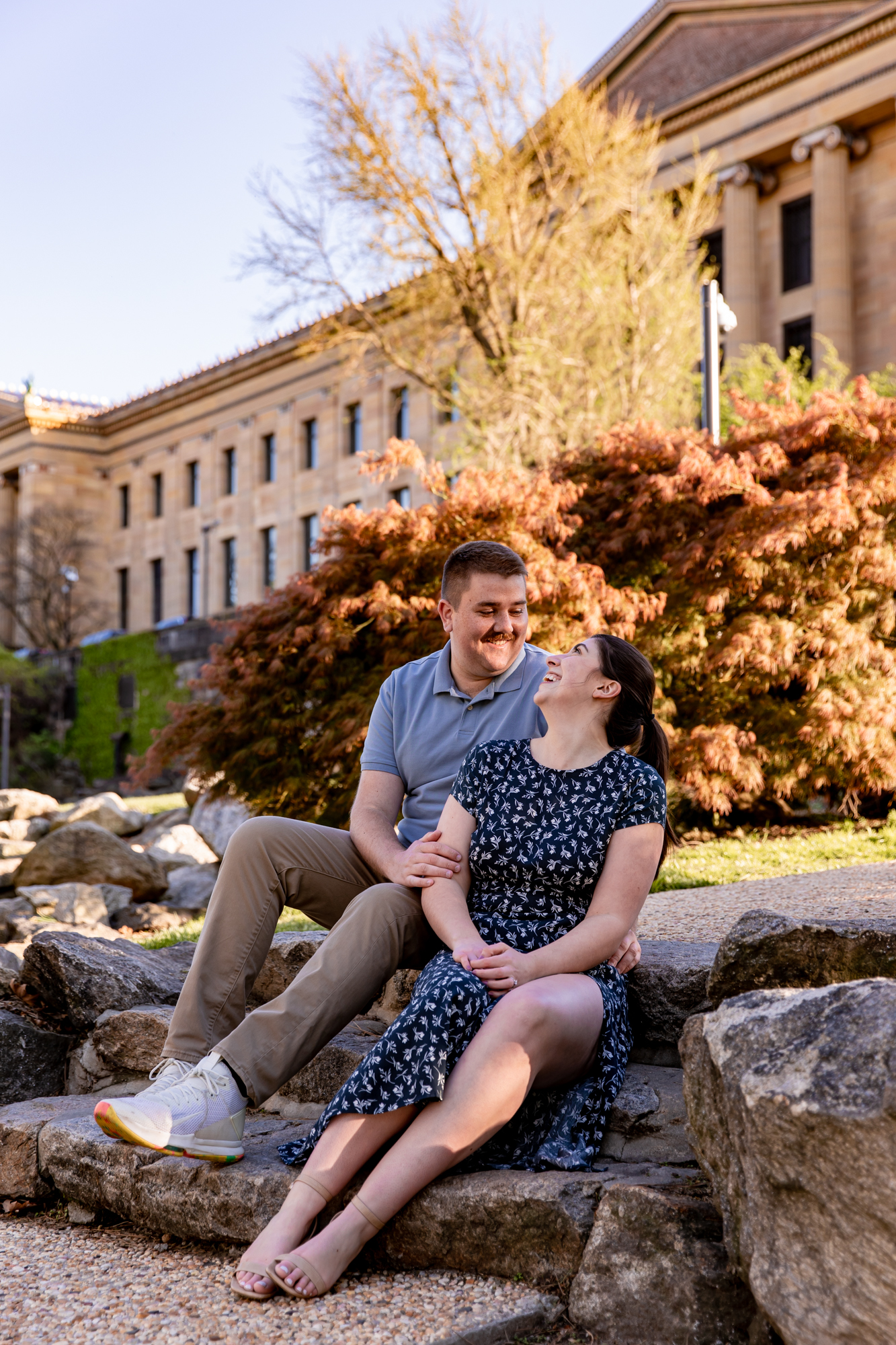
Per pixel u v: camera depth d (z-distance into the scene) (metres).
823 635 9.10
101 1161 3.14
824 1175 2.02
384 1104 2.59
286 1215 2.59
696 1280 2.29
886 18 27.61
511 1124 2.81
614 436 10.81
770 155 30.41
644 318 16.83
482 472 10.18
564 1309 2.42
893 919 2.84
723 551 9.36
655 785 3.06
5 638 55.03
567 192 18.73
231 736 10.52
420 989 2.70
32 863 10.83
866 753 9.04
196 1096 2.87
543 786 3.10
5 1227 3.22
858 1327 1.97
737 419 17.89
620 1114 2.84
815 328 29.11
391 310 20.16
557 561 9.27
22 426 53.88
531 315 17.88
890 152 29.06
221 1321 2.38
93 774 40.75
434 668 3.62
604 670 3.15
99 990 4.21
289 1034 2.94
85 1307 2.53
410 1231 2.61
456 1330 2.28
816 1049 2.13
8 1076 4.05
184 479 50.22
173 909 10.91
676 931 4.34
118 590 53.78
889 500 9.39
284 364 45.44
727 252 30.50
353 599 9.56
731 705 9.71
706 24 31.02
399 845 3.26
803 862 7.19
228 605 47.84
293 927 6.24
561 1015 2.66
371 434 41.31
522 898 3.02
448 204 18.31
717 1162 2.35
